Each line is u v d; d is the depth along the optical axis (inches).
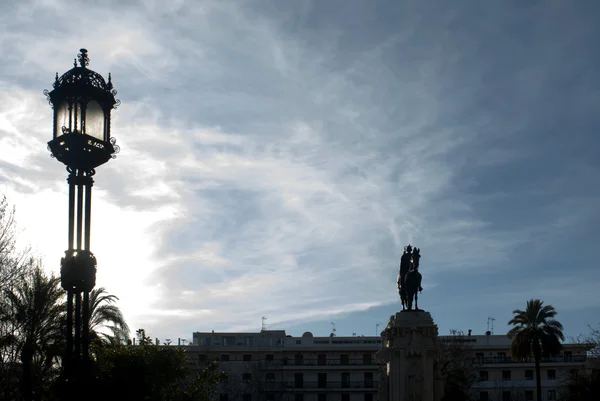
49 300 1486.2
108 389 863.1
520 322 2790.4
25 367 1307.8
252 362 4232.3
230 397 4173.2
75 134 575.8
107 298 1791.3
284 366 4303.6
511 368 4271.7
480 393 4271.7
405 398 1524.4
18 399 1385.3
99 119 598.5
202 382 1740.9
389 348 1583.4
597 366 2807.6
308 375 4313.5
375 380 4298.7
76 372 582.2
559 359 4254.4
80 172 594.2
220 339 4589.1
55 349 1409.9
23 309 1419.8
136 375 1413.6
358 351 4394.7
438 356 1598.2
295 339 4630.9
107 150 597.6
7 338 1344.7
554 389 4234.7
